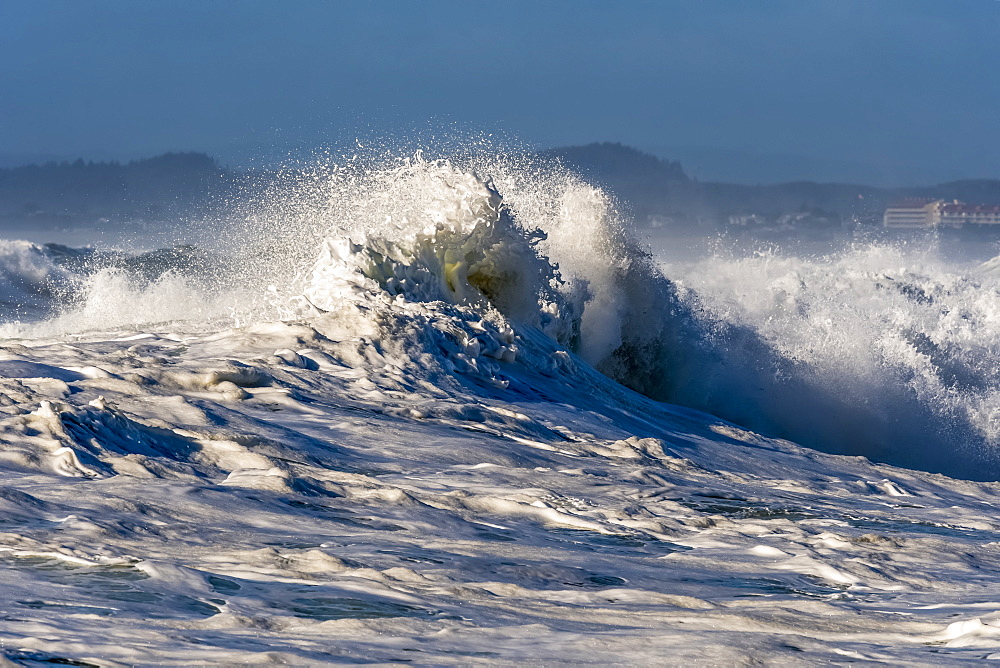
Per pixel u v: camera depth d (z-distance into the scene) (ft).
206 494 64.90
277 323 141.69
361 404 112.27
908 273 319.47
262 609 41.34
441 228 176.45
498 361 156.97
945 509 100.89
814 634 43.24
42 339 137.69
